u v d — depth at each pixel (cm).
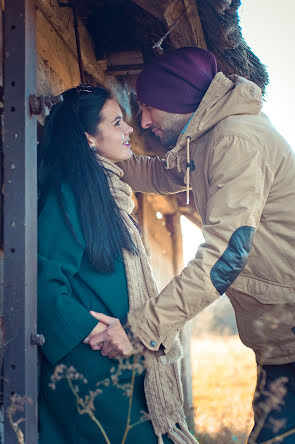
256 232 213
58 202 209
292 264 211
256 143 208
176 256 598
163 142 251
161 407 198
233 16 270
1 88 187
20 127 175
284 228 213
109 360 194
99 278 205
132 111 437
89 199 211
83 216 207
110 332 190
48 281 192
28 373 167
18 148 174
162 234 571
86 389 190
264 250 212
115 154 239
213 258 192
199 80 234
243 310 225
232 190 200
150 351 194
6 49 179
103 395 191
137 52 359
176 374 208
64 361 191
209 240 196
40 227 205
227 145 208
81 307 193
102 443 190
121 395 194
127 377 197
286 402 213
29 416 166
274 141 213
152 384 199
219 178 205
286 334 211
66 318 188
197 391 543
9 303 168
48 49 279
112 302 203
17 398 164
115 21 343
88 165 219
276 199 214
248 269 215
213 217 199
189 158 231
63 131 225
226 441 329
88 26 350
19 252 169
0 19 182
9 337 167
